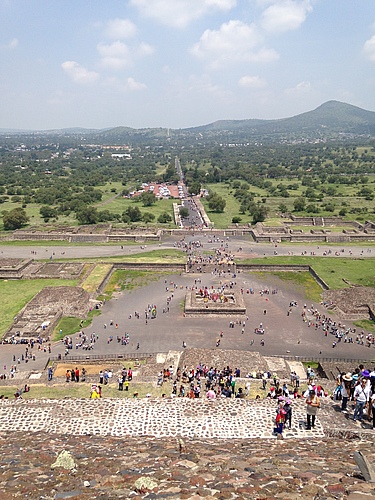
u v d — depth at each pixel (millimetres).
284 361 58531
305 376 54125
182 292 92250
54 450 16547
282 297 89688
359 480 11539
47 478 12539
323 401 25453
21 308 80938
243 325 75938
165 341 69375
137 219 159500
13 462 14516
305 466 13320
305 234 135375
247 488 11000
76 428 25031
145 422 25266
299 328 75062
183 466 13516
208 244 130000
